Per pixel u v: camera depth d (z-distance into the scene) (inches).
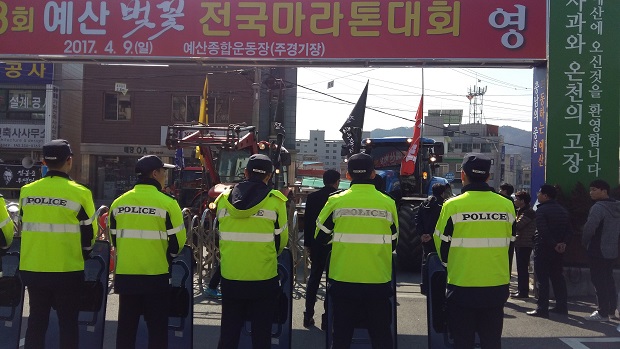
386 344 179.3
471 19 332.5
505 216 176.2
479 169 179.3
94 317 211.2
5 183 1058.7
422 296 336.2
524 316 293.9
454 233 176.7
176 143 481.1
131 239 184.1
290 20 338.6
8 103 1140.5
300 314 291.6
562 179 330.3
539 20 331.3
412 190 511.2
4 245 203.9
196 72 1179.3
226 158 507.2
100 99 1192.2
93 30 343.6
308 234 261.7
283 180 532.4
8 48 346.0
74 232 187.0
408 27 334.3
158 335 187.3
